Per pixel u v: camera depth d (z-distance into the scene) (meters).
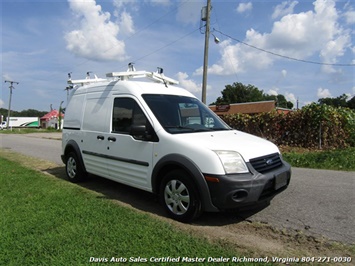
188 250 3.00
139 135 4.23
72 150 6.37
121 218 3.83
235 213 4.30
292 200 4.93
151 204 4.77
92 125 5.68
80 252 2.92
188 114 4.89
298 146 12.23
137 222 3.69
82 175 6.18
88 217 3.85
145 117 4.47
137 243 3.12
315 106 11.84
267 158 3.92
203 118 5.04
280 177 3.90
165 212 4.35
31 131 43.84
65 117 6.71
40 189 5.41
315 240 3.40
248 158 3.69
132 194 5.37
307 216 4.19
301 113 12.25
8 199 4.73
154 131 4.29
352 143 12.25
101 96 5.57
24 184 5.85
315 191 5.48
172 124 4.42
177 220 3.95
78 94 6.39
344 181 6.27
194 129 4.52
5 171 7.41
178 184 3.95
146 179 4.42
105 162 5.29
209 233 3.55
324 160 8.54
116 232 3.37
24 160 9.97
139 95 4.69
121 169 4.90
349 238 3.45
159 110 4.54
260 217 4.15
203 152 3.66
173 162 3.90
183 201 3.88
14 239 3.21
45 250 2.97
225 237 3.44
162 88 5.12
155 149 4.23
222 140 4.02
